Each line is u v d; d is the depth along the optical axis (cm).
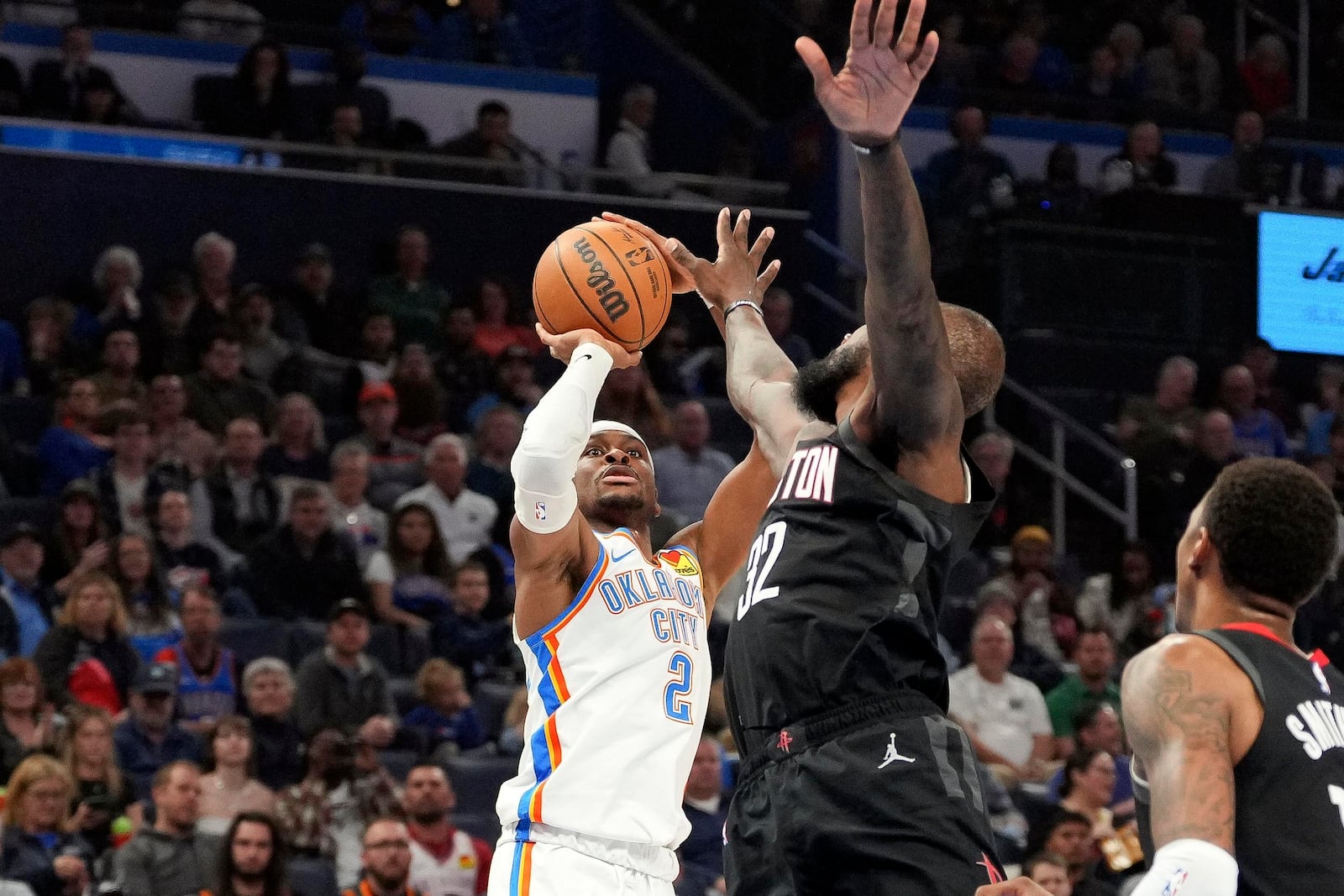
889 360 421
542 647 520
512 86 1914
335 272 1672
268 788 1046
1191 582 421
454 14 1925
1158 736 384
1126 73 2056
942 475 441
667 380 1622
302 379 1504
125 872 916
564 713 514
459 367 1557
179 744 1060
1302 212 1788
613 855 508
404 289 1611
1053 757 1190
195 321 1499
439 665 1145
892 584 441
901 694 441
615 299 525
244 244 1648
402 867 906
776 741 444
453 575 1278
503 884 513
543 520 497
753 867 446
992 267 1698
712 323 1736
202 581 1198
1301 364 1791
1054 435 1630
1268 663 391
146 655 1127
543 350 1638
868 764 431
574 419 497
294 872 963
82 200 1606
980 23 2028
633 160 1827
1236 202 1772
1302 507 402
